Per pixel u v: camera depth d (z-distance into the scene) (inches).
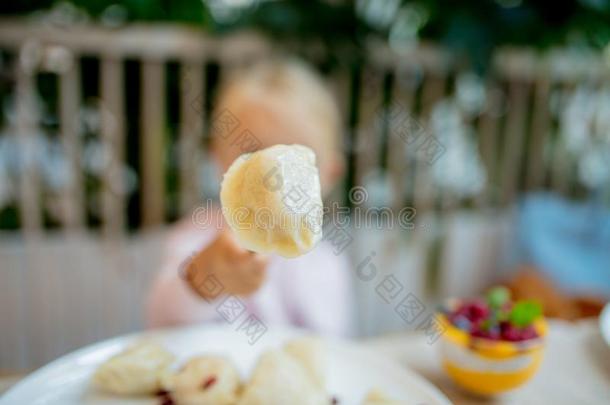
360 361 27.9
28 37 50.4
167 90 56.8
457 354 27.1
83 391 25.6
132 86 55.8
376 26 60.9
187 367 26.2
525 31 64.7
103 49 53.3
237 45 57.2
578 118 77.4
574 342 32.1
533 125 74.9
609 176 79.7
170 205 59.9
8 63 50.9
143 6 54.3
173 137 58.4
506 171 75.2
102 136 55.4
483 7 62.1
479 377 26.6
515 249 76.7
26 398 24.8
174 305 35.3
